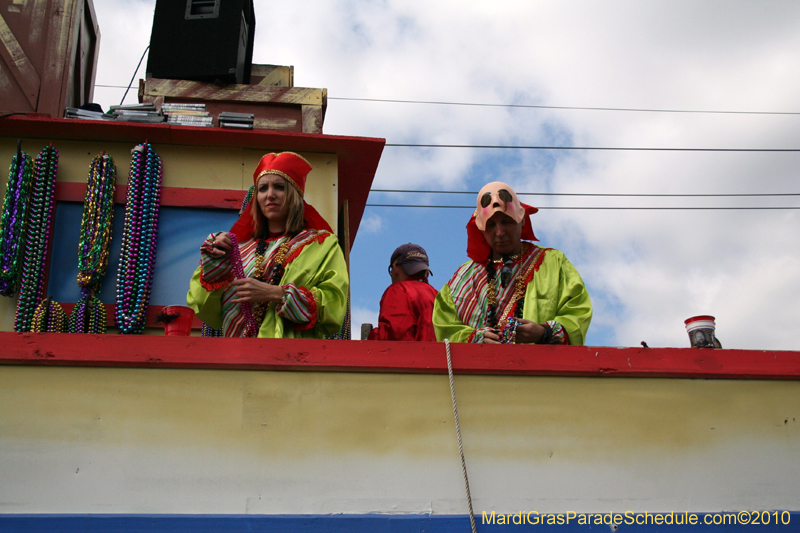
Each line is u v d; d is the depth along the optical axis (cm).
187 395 348
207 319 433
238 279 402
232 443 343
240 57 713
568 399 370
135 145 615
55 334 347
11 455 331
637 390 376
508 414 364
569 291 434
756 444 373
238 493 336
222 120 625
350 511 338
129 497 330
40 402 340
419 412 359
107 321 562
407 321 547
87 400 342
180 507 330
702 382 381
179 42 698
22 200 553
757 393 383
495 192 454
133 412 343
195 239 597
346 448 348
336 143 626
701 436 371
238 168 622
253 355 354
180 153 618
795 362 388
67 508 325
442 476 350
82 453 334
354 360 359
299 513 335
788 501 364
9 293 538
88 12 784
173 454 338
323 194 625
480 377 369
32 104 672
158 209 591
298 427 349
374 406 357
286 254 432
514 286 448
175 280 581
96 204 567
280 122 689
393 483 346
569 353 374
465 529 341
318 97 700
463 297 459
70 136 603
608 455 362
